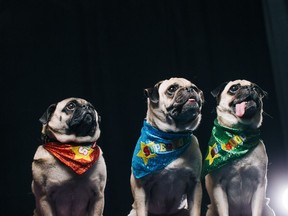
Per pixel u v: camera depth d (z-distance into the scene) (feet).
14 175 23.12
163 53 23.77
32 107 23.76
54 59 24.09
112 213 22.11
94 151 13.99
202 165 14.84
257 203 14.34
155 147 14.03
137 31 24.11
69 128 13.97
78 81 23.76
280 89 20.53
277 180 21.17
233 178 14.43
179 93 13.82
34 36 24.36
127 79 23.62
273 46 20.85
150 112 14.51
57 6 24.57
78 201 14.17
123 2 24.40
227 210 14.46
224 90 14.92
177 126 14.11
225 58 23.09
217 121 14.94
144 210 14.15
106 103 23.12
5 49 24.25
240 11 23.43
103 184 14.16
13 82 23.98
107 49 23.79
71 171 13.79
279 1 20.93
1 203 22.79
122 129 23.00
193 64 23.32
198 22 23.59
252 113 14.37
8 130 23.56
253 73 22.74
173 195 14.47
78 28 24.20
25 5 24.66
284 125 20.43
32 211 22.59
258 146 14.48
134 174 14.21
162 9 24.12
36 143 23.47
